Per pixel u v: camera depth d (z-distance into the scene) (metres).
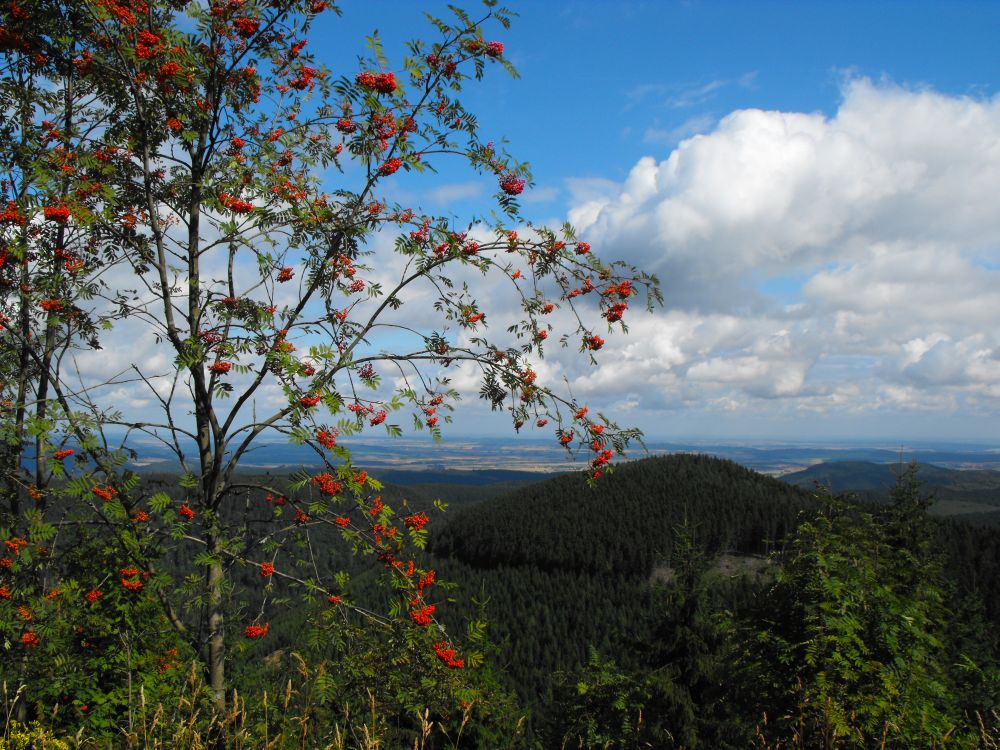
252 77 5.28
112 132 5.31
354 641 4.80
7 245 5.25
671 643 13.97
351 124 5.44
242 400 5.12
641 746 10.67
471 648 5.48
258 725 4.37
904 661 6.91
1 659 5.57
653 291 5.78
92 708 5.81
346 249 5.63
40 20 4.93
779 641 7.39
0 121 5.93
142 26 5.02
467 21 5.02
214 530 4.80
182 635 5.07
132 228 5.55
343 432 4.80
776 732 6.36
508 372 5.59
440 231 5.40
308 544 5.16
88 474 4.74
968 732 6.33
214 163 5.39
